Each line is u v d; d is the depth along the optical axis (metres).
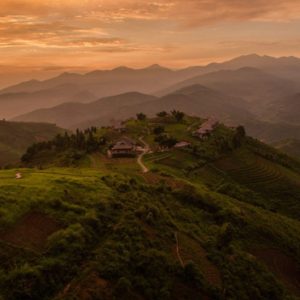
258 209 118.00
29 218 60.94
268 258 87.00
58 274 50.88
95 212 67.25
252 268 73.75
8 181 77.69
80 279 50.81
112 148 167.62
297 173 193.75
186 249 69.06
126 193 83.06
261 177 167.25
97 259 54.84
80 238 57.84
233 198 123.69
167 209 85.75
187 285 58.53
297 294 77.19
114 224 66.06
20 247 53.47
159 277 56.81
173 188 106.38
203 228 85.62
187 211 92.19
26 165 183.00
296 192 158.00
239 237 89.69
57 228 60.41
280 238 97.12
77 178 87.62
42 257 52.47
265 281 71.31
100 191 78.56
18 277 47.38
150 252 60.41
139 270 56.59
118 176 99.19
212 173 158.88
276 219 113.44
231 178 160.00
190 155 174.50
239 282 66.44
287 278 82.62
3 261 50.06
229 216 96.06
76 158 164.62
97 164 151.00
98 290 49.75
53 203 65.62
